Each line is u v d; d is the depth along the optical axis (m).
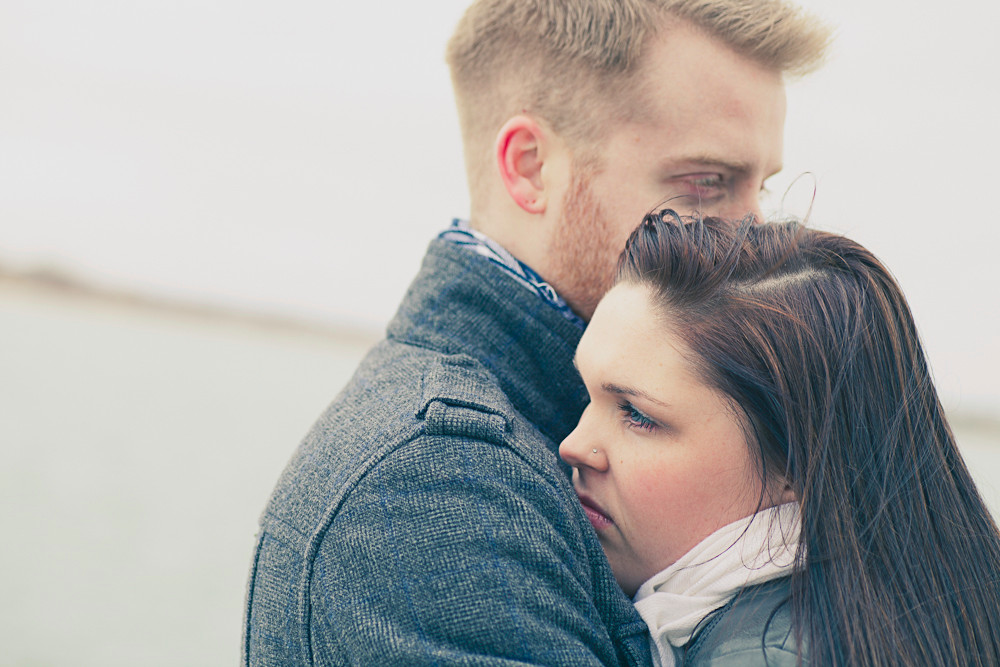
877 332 1.00
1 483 10.27
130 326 54.16
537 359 1.22
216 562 7.85
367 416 1.11
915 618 0.93
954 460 1.04
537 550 0.94
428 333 1.23
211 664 5.30
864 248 1.06
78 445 13.33
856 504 0.96
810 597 0.92
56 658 5.17
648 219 1.13
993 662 0.97
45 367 25.03
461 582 0.91
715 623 0.98
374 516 0.97
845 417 0.97
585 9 1.31
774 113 1.38
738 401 0.97
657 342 1.01
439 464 0.98
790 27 1.34
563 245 1.36
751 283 1.00
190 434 15.66
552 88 1.34
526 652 0.88
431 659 0.88
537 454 1.04
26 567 7.14
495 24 1.42
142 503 9.93
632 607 1.04
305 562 1.01
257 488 11.36
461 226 1.45
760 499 0.98
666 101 1.30
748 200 1.38
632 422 1.05
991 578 1.00
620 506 1.06
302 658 1.00
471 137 1.50
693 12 1.31
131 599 6.59
